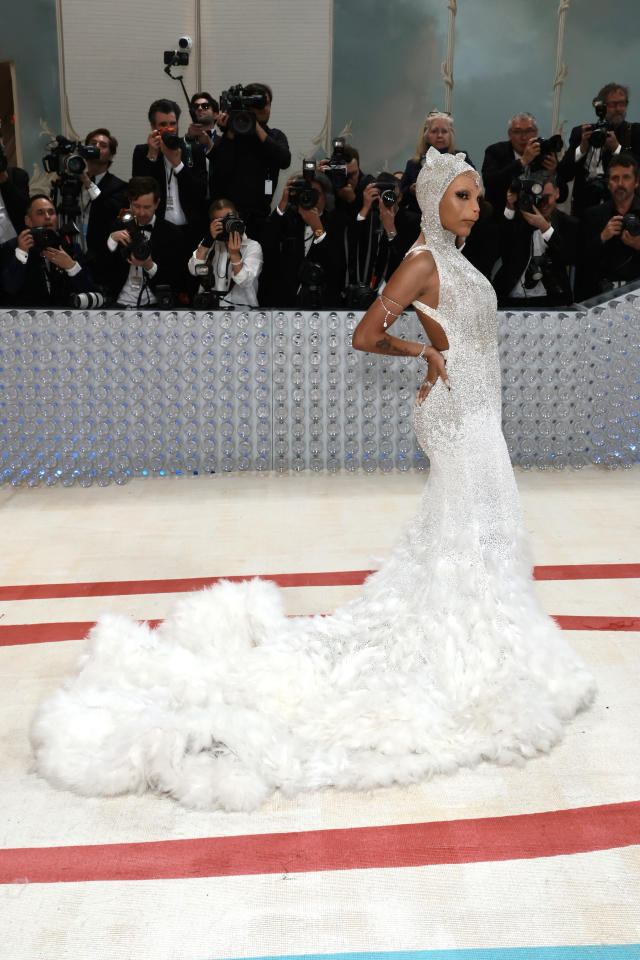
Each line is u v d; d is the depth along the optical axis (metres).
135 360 4.75
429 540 2.54
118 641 2.66
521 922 1.73
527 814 2.04
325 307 5.12
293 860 1.91
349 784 2.14
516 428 4.99
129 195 4.89
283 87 6.75
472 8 6.60
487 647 2.40
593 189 5.48
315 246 5.13
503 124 6.82
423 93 6.77
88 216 5.17
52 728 2.29
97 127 6.73
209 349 4.79
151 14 6.57
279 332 4.79
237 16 6.62
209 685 2.49
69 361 4.70
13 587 3.46
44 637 3.03
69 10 6.52
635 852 1.92
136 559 3.74
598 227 5.23
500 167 5.45
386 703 2.35
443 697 2.37
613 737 2.34
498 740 2.24
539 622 2.51
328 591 3.36
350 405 4.93
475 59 6.70
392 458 5.00
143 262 4.88
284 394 4.89
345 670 2.47
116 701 2.40
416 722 2.27
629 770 2.20
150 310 4.73
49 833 2.01
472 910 1.76
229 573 3.57
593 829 1.99
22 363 4.68
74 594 3.39
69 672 2.78
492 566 2.47
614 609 3.16
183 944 1.69
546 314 4.84
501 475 2.52
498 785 2.15
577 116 6.79
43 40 6.57
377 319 2.44
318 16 6.62
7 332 4.64
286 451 4.97
